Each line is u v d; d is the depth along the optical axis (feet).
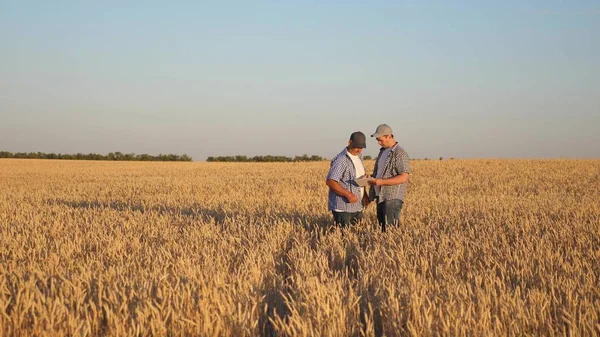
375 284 18.57
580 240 26.48
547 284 18.19
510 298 15.65
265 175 102.37
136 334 13.79
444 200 48.85
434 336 14.16
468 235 28.35
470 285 17.63
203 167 153.58
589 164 121.39
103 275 18.67
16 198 60.90
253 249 24.11
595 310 15.31
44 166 177.78
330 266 22.95
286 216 38.17
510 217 34.17
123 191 72.38
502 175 92.17
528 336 14.03
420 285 17.62
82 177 110.73
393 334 14.83
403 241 25.68
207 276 18.01
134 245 25.40
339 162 29.81
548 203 44.73
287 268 22.56
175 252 23.77
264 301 17.37
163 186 78.95
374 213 38.73
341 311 14.90
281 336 14.49
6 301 15.75
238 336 14.43
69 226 32.19
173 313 14.44
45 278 18.66
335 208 30.04
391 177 29.81
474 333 13.73
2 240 27.12
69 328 14.25
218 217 39.27
